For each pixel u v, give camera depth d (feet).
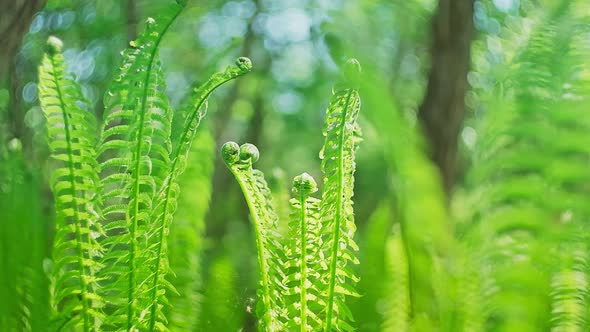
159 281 4.92
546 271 4.58
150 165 4.86
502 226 4.55
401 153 4.37
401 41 40.45
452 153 13.92
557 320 4.70
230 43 6.09
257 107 37.83
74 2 28.60
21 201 5.81
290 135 52.13
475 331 4.96
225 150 4.81
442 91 14.52
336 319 4.91
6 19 8.75
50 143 4.87
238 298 6.20
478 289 4.93
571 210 4.50
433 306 5.50
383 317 5.76
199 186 5.96
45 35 26.13
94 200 4.92
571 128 4.54
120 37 30.91
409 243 5.14
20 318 5.54
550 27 4.59
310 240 4.91
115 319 4.95
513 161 4.51
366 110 4.39
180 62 33.96
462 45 14.88
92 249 5.01
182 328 5.68
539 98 4.50
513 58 4.72
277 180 6.41
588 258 4.55
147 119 4.82
